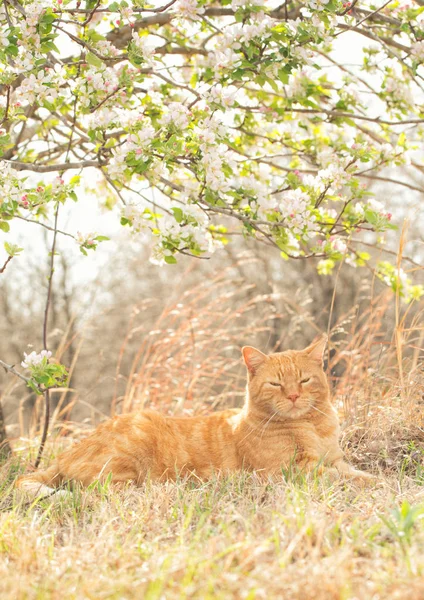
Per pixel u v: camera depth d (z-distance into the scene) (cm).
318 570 255
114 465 433
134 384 680
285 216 466
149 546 297
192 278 1548
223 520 319
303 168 610
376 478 408
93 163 487
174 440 452
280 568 262
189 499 372
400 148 532
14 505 366
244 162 591
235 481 402
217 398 696
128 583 258
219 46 470
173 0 466
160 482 435
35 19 431
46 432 549
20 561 286
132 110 491
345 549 273
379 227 496
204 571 261
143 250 1491
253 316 1220
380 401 540
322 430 450
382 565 266
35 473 448
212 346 820
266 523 312
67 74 476
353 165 524
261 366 454
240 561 274
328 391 465
